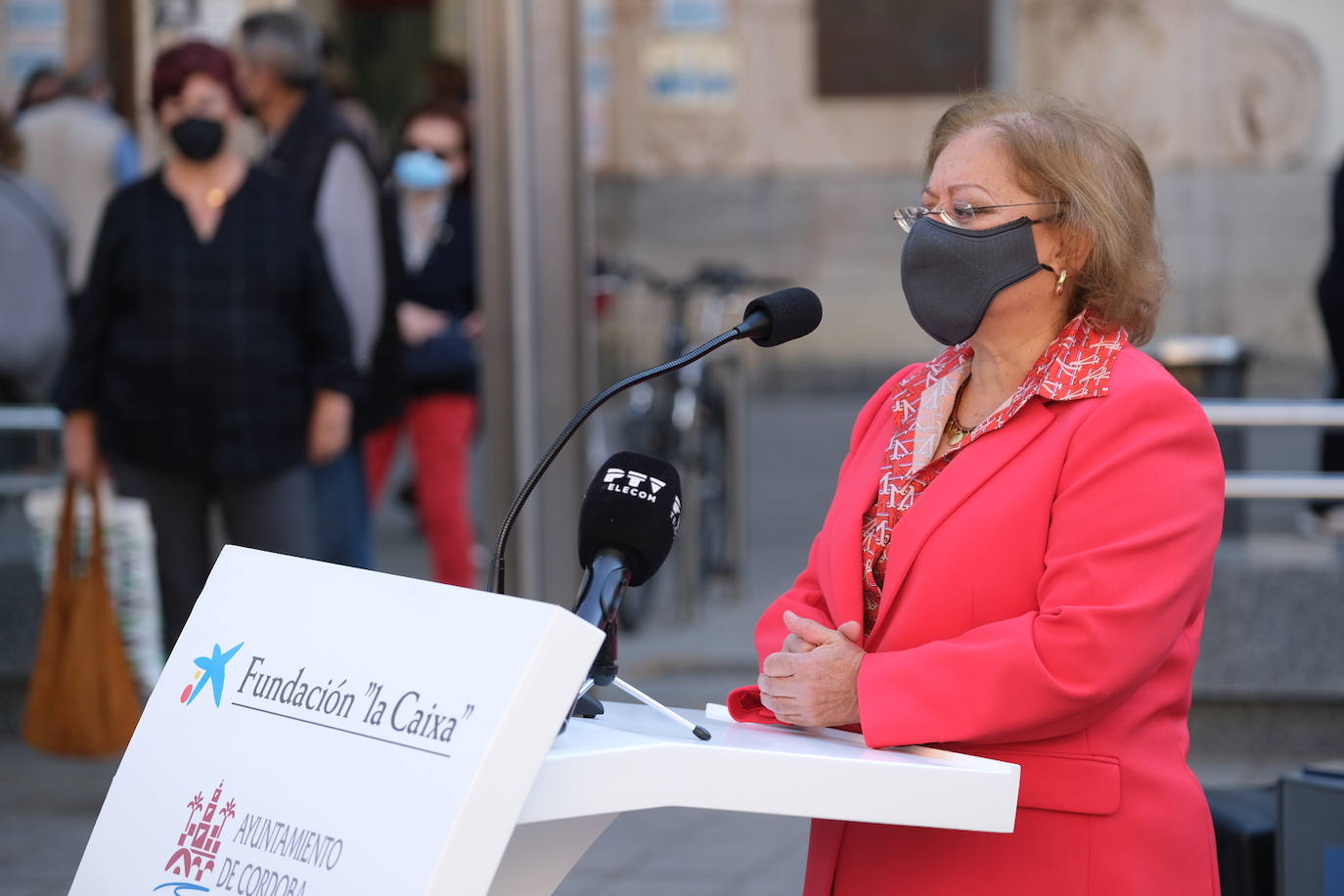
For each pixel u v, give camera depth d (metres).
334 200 5.84
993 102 2.38
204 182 5.07
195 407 5.00
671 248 16.02
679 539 7.72
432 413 6.95
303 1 15.38
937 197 2.33
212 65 5.10
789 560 9.15
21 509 6.39
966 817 1.92
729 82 15.90
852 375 15.97
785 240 15.94
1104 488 2.17
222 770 1.92
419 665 1.80
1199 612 2.36
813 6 15.75
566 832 1.93
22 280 6.77
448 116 7.13
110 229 5.07
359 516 5.98
